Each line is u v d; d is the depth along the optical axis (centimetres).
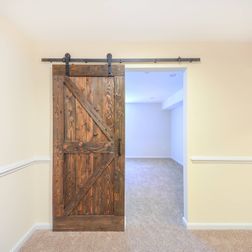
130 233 246
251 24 215
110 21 208
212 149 256
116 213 252
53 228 250
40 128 254
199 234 244
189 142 256
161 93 654
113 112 253
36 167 254
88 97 252
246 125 256
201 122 256
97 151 251
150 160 838
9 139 202
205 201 256
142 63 256
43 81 254
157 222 276
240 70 256
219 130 256
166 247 218
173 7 185
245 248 216
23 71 229
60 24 213
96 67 251
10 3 176
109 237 237
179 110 770
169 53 257
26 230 232
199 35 240
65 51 255
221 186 256
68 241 229
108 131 252
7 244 197
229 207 256
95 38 246
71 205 251
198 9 188
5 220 193
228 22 211
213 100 256
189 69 257
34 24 212
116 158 252
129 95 692
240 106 256
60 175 250
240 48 256
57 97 249
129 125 898
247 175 256
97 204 252
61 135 250
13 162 208
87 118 252
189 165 256
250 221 255
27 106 238
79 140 252
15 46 214
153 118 896
